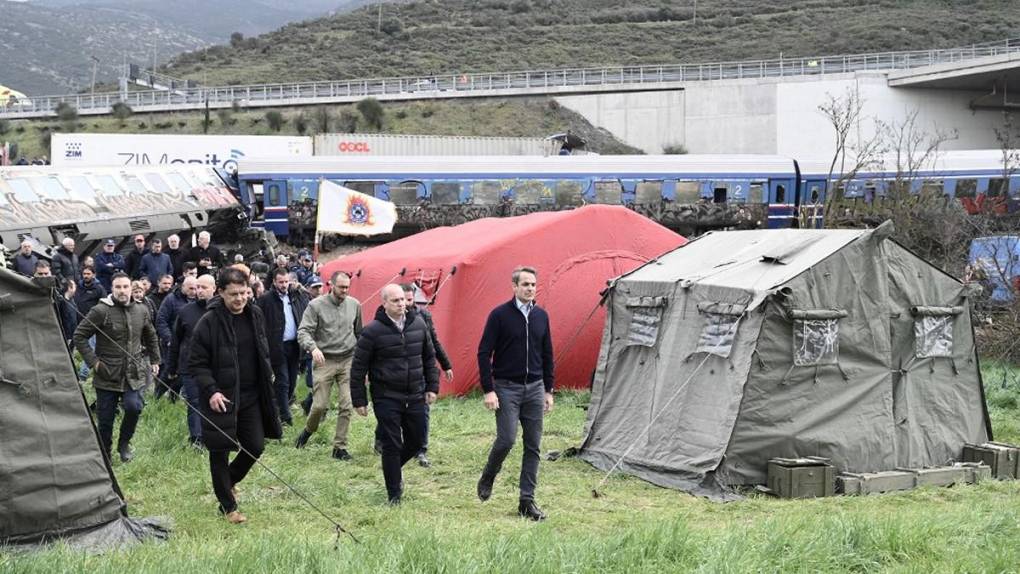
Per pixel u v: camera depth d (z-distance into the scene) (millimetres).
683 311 11047
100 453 8102
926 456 10852
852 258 10555
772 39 106125
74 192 28125
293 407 15133
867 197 38406
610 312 12055
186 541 7809
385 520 8656
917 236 28031
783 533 7355
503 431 8867
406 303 9188
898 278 10867
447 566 6469
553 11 127312
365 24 127688
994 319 20766
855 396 10438
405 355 9156
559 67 105250
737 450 10016
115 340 10922
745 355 10117
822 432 10234
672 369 10953
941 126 69812
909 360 10844
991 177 38531
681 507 9406
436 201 38031
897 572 6762
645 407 11266
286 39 126500
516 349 8883
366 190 37750
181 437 12180
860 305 10539
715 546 7109
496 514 9031
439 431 13188
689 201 38844
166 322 14203
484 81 85812
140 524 8266
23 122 84062
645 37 112812
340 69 110062
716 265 11344
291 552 6844
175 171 31703
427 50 114250
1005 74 64312
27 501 7695
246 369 8711
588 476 10820
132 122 81625
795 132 72312
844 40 100375
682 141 76625
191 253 20828
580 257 16891
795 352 10148
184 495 9820
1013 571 6859
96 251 28422
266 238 32719
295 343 14109
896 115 69812
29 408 7801
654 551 7004
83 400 8062
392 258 19016
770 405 10102
